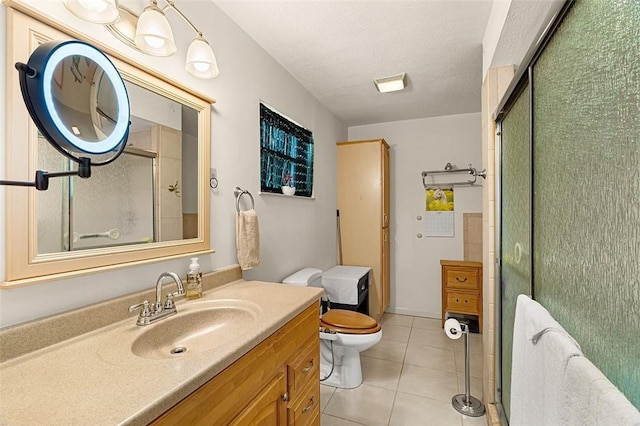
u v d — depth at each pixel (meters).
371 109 3.16
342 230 3.37
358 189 3.32
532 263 1.08
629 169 0.55
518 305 0.99
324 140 3.03
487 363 1.79
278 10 1.58
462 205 3.35
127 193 1.09
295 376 1.18
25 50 0.82
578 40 0.73
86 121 0.71
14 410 0.56
